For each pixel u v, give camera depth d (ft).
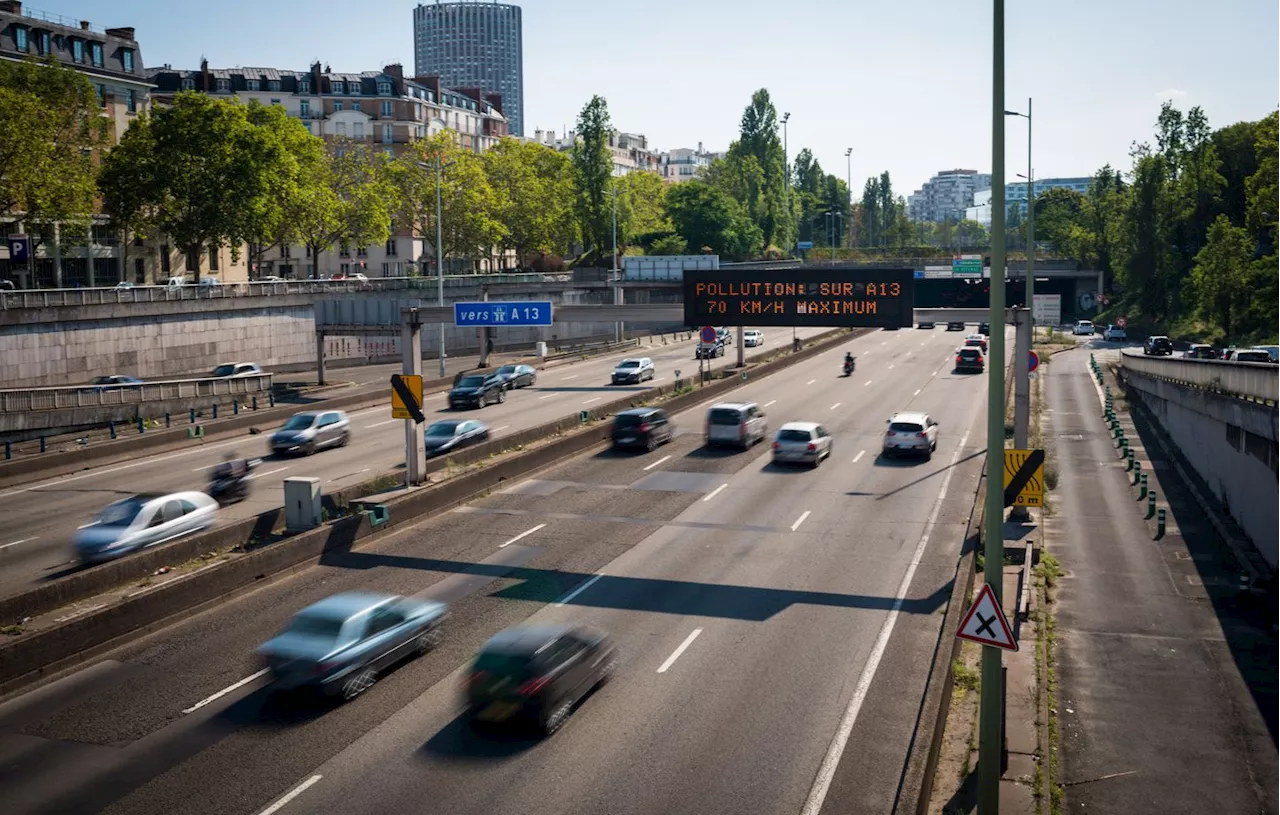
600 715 58.34
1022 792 51.52
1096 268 444.96
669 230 450.71
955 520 103.40
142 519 89.40
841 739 55.31
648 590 81.05
